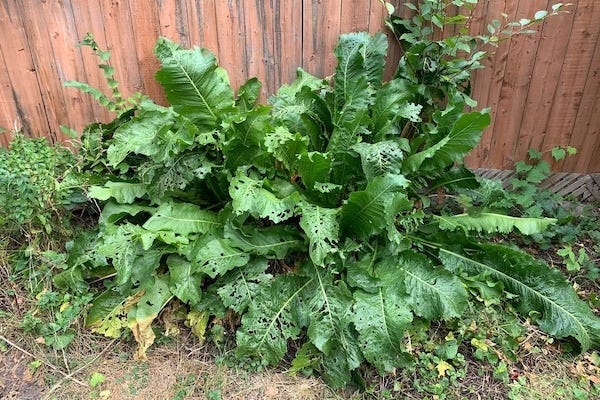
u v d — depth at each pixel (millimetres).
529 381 2424
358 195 2367
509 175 3666
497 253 2736
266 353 2328
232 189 2336
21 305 2594
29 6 2951
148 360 2465
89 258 2518
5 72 3098
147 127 2766
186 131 2584
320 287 2439
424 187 3297
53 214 2861
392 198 2322
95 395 2275
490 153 3611
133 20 3088
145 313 2449
